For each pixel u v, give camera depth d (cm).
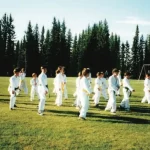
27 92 2427
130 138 1012
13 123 1193
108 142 958
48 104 1816
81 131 1090
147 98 1959
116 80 1514
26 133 1042
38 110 1423
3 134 1023
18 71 1537
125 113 1520
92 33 9619
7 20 9156
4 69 8769
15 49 9944
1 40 8956
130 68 10869
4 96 2186
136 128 1163
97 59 9481
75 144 927
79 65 9588
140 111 1602
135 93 2752
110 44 10831
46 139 975
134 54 10644
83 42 10156
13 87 1529
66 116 1384
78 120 1292
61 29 9588
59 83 1769
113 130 1120
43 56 9206
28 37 8975
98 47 9656
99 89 1767
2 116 1341
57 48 9212
